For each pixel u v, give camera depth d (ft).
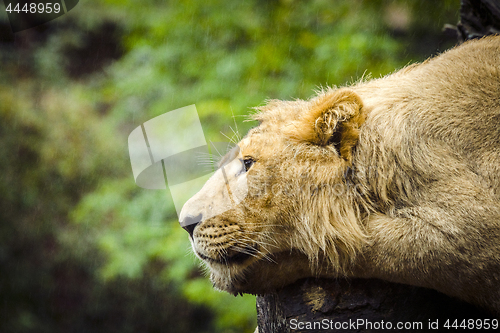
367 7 42.37
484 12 25.93
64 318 49.34
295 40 40.16
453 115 15.15
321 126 15.80
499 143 14.80
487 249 13.79
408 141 15.15
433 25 44.06
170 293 47.19
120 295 48.70
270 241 16.33
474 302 14.74
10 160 49.80
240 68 38.86
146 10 42.80
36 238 49.60
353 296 15.99
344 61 39.04
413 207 14.84
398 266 14.78
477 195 14.19
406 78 16.76
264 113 17.62
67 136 49.65
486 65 15.81
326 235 15.93
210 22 41.06
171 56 40.57
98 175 47.83
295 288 16.67
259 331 19.48
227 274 16.66
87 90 52.03
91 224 43.37
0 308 48.88
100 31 53.52
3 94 52.01
